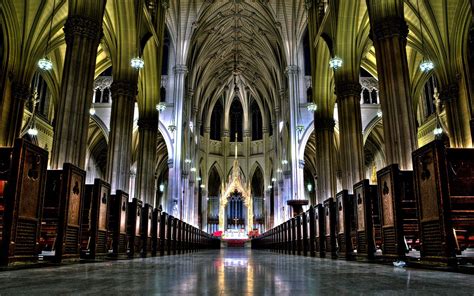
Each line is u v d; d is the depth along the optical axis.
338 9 21.14
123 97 21.36
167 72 36.94
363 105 35.72
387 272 5.95
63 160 14.03
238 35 46.81
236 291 3.57
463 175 7.73
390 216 8.63
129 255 12.48
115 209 11.51
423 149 7.30
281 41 38.69
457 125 23.80
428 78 31.06
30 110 29.64
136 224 13.18
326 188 26.41
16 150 7.04
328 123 27.22
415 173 7.62
